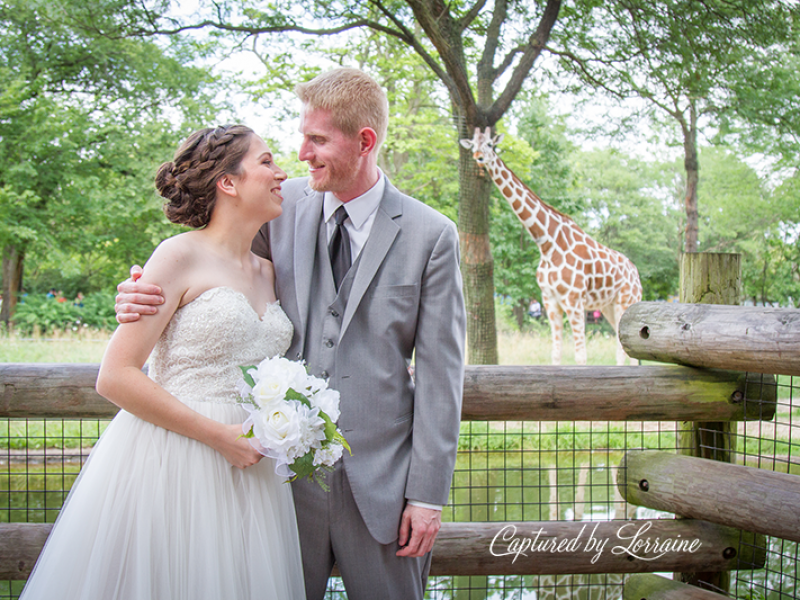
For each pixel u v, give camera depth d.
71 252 15.91
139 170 14.03
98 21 8.95
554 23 8.52
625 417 2.36
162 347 1.60
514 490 4.68
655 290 21.97
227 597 1.51
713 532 2.46
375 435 1.70
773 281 17.12
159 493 1.51
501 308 17.17
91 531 1.49
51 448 5.10
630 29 9.03
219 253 1.67
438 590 3.13
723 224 17.38
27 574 2.14
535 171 17.88
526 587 3.22
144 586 1.46
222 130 1.68
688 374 2.38
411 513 1.67
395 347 1.73
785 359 1.97
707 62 9.05
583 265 7.18
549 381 2.31
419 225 1.76
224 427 1.52
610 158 21.88
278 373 1.43
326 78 1.66
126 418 1.58
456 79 7.70
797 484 2.09
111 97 13.66
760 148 12.38
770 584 3.28
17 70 13.03
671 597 2.41
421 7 7.34
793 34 9.28
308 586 1.76
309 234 1.79
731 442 2.54
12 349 9.76
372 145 1.69
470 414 2.31
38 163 13.82
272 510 1.63
